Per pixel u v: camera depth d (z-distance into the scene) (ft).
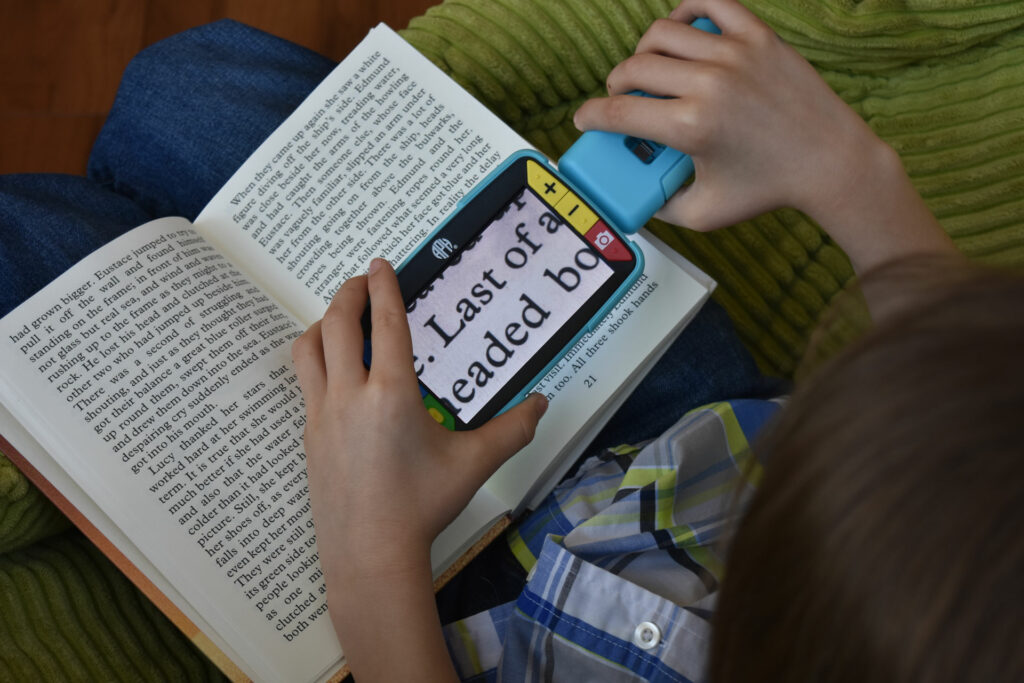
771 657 0.66
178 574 1.32
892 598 0.56
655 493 1.43
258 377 1.44
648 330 1.51
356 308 1.31
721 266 2.06
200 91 1.90
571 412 1.48
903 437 0.58
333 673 1.32
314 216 1.58
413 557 1.23
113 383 1.40
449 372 1.38
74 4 3.04
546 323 1.39
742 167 1.36
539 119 2.11
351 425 1.23
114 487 1.35
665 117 1.30
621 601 1.35
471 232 1.40
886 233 1.40
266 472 1.39
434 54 2.01
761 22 1.39
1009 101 2.02
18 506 1.47
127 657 1.50
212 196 1.84
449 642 1.46
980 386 0.56
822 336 0.87
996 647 0.52
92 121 2.97
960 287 0.64
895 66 2.07
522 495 1.46
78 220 1.68
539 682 1.37
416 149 1.59
